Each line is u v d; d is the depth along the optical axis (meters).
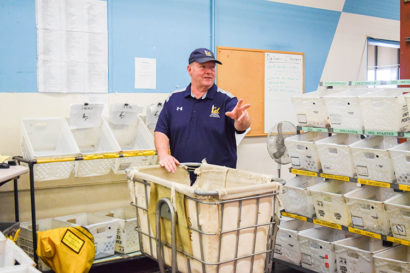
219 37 4.46
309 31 5.14
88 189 3.80
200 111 2.75
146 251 1.81
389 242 3.04
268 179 1.77
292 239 3.32
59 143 3.54
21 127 3.29
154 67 4.09
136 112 3.72
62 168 3.15
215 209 1.44
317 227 3.43
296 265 3.31
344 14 5.44
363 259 2.84
